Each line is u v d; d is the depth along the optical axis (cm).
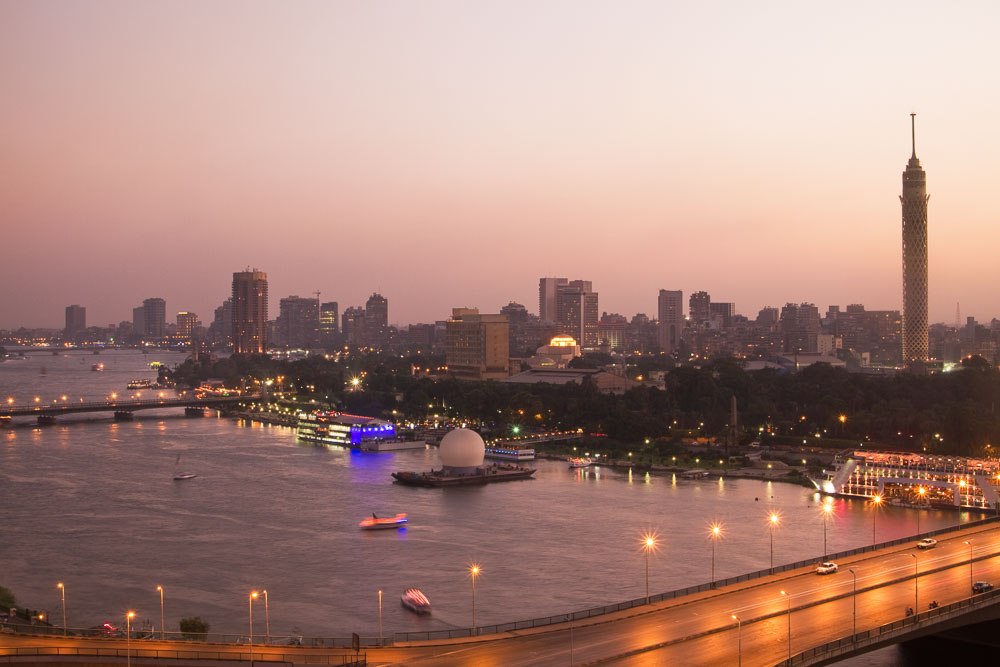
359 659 14638
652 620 16138
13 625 17125
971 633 19088
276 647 15750
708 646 14788
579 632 15575
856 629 15475
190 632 17475
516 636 15500
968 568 19288
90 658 14825
